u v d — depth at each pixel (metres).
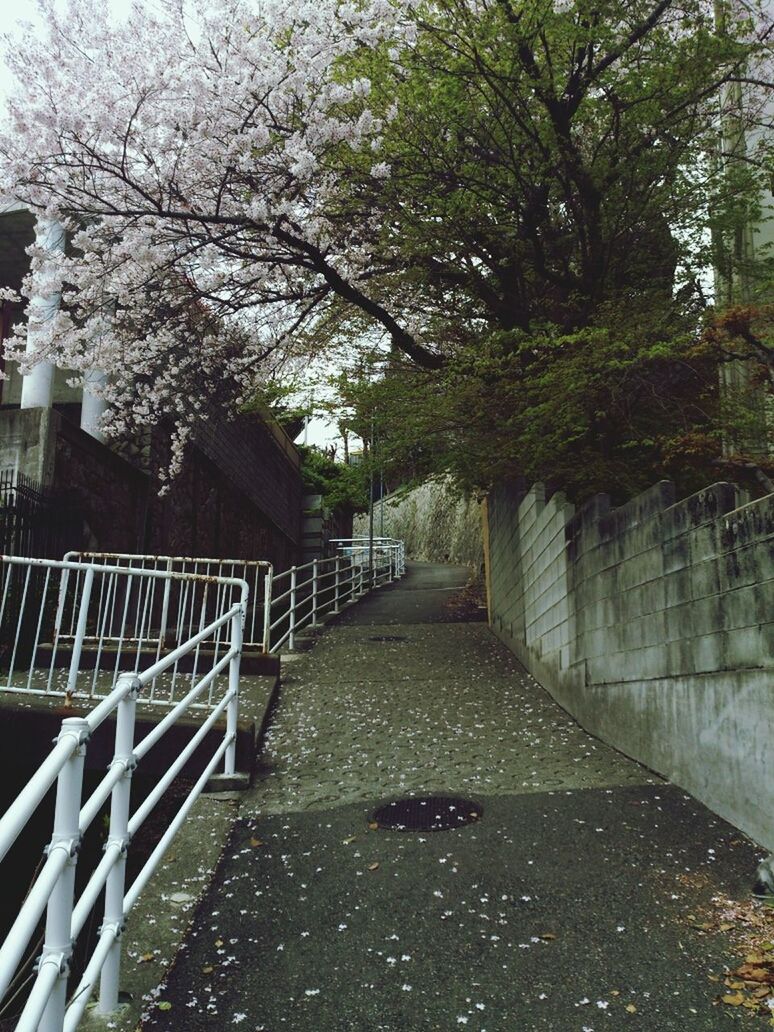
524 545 10.06
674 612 5.08
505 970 3.05
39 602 8.09
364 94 7.26
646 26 7.06
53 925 2.12
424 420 8.68
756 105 9.05
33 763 5.54
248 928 3.48
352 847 4.36
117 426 10.54
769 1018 2.66
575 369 6.61
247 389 10.86
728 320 5.90
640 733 5.67
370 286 9.58
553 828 4.50
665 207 8.50
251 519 17.50
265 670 8.58
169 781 3.69
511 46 7.03
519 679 9.20
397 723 7.23
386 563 24.81
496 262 9.17
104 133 7.08
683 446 6.55
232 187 7.87
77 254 11.70
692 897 3.58
